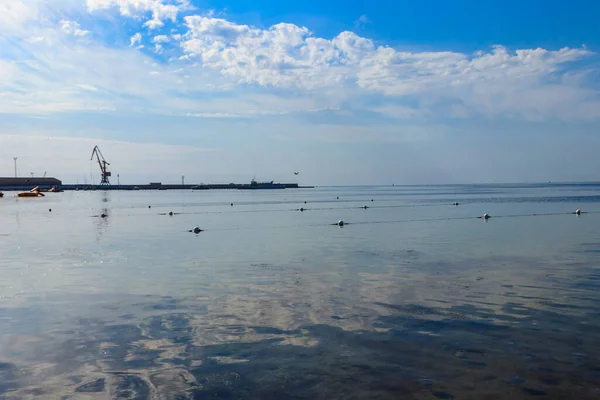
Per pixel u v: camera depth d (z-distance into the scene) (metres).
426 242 27.39
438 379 8.35
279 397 7.80
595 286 15.17
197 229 34.91
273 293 14.59
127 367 9.05
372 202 90.00
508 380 8.28
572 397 7.69
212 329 11.16
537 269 18.22
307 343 10.16
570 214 51.69
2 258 22.33
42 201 98.81
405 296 14.04
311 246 26.11
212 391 8.03
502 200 94.12
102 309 12.98
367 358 9.30
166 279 16.94
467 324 11.29
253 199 110.00
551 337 10.34
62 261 21.30
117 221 45.84
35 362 9.35
